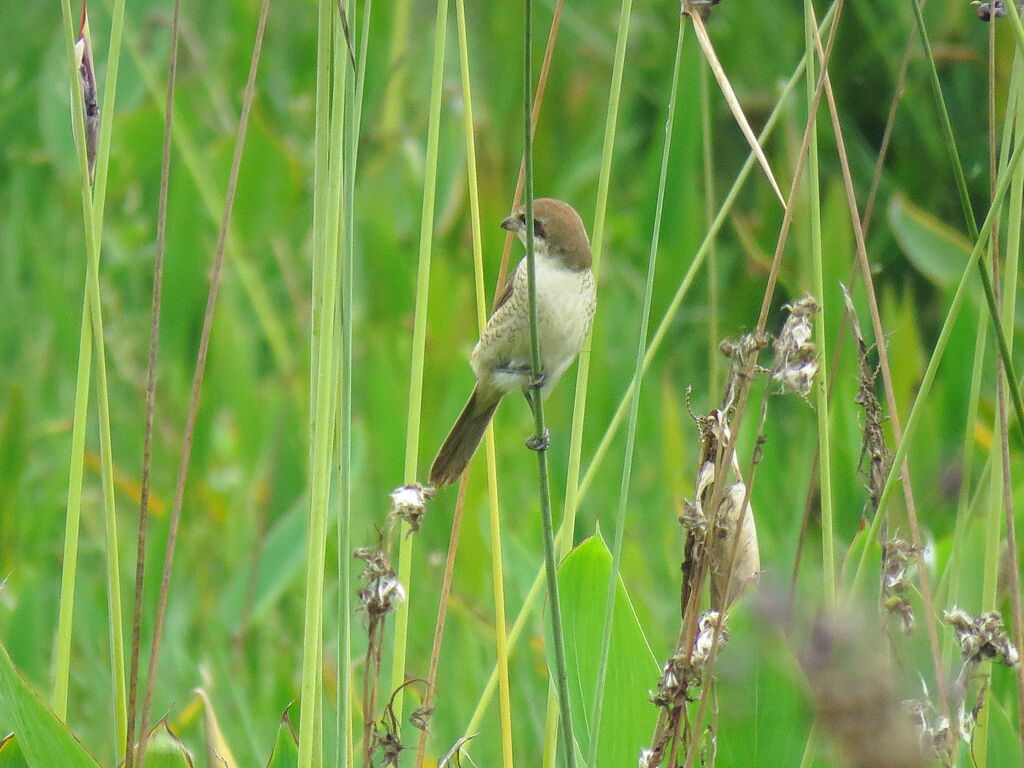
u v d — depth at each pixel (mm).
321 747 6066
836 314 10711
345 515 5871
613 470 11727
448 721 8898
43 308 13203
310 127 15156
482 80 15117
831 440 10109
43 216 14820
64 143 13297
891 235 12914
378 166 13570
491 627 9164
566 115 14930
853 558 6871
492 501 6809
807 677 3100
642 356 5953
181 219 12125
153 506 11406
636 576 9695
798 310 4949
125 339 13000
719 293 13492
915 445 10148
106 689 9305
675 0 14750
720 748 5918
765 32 13875
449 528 10859
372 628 5285
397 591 5273
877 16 13359
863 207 12977
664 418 11164
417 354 6691
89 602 10078
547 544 5559
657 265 12062
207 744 6762
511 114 14648
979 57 12562
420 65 15062
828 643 3092
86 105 6133
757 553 5816
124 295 13742
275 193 12367
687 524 5211
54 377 12688
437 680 9250
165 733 6098
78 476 6242
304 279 13805
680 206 11797
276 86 15203
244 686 9492
